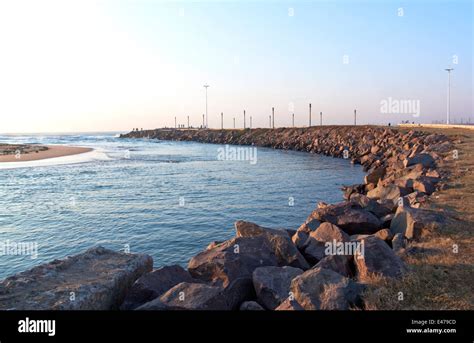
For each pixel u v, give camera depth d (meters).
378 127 97.69
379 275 8.42
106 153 89.62
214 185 39.50
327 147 88.38
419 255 10.15
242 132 151.50
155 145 137.25
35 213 26.28
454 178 21.56
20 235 21.08
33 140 193.25
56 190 35.97
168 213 26.28
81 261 8.75
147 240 20.00
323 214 14.71
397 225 13.40
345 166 58.72
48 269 8.05
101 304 7.23
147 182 41.59
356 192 30.88
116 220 24.30
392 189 21.12
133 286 7.88
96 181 42.25
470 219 13.04
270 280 8.61
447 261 9.34
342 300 7.10
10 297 6.77
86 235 20.98
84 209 27.58
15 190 35.81
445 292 7.59
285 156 81.25
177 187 38.06
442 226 11.95
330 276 7.81
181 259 17.11
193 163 65.56
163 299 7.23
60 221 24.06
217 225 23.03
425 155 31.45
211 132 170.00
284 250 10.99
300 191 35.59
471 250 10.10
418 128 84.62
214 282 8.93
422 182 19.91
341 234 11.68
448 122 87.81
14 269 16.05
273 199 31.53
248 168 56.84
